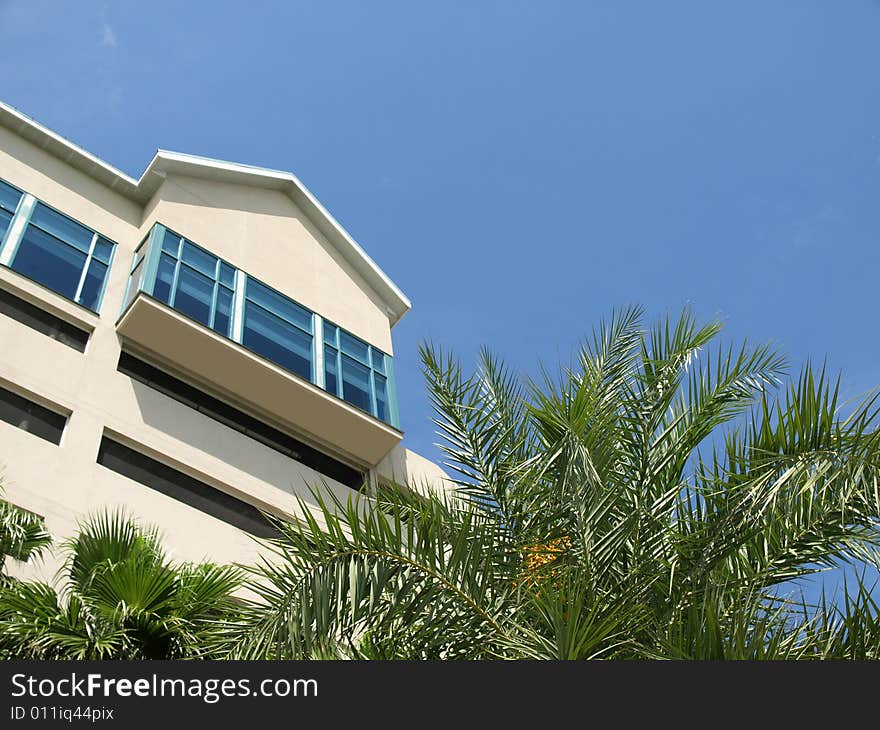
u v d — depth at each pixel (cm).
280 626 579
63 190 2095
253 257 2289
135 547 918
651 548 691
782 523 674
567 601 589
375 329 2467
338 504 625
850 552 647
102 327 1816
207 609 827
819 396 669
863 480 630
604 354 869
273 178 2533
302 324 2220
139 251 2078
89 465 1510
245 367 1925
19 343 1619
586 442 745
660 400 820
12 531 966
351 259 2625
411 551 625
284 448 1977
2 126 2095
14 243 1850
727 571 682
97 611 832
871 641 574
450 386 870
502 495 771
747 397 821
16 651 793
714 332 867
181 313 1861
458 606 609
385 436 2067
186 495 1673
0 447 1410
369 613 603
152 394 1761
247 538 1631
